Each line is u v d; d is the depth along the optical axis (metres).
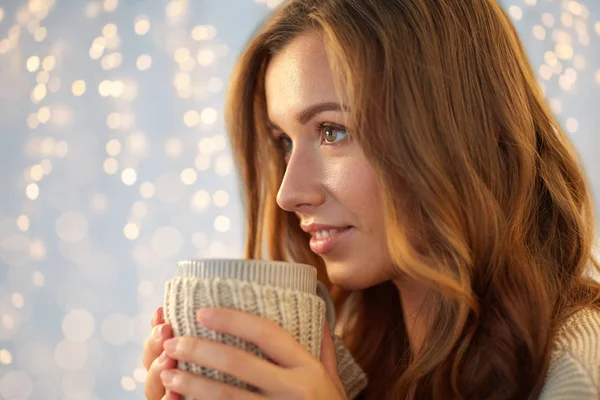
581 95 1.85
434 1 0.73
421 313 0.77
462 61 0.72
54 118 1.96
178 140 1.94
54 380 1.92
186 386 0.56
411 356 0.78
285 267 0.59
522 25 1.81
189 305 0.58
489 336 0.66
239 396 0.55
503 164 0.72
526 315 0.66
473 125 0.71
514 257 0.69
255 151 0.92
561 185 0.76
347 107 0.68
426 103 0.69
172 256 1.91
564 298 0.69
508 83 0.75
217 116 1.93
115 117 1.94
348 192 0.70
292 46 0.73
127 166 1.94
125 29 1.97
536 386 0.62
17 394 1.92
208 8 1.96
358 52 0.68
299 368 0.57
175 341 0.58
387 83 0.68
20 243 1.96
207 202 1.92
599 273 0.80
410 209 0.68
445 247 0.67
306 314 0.59
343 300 0.93
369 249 0.71
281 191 0.73
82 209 1.95
